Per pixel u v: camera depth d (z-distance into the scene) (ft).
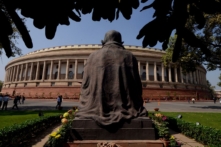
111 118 26.37
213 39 81.71
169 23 5.84
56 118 48.44
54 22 5.62
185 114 62.90
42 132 36.68
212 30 78.64
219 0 5.55
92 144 24.40
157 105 117.19
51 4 5.29
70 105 106.73
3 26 4.86
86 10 6.30
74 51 191.11
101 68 29.35
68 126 26.48
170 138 25.58
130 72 30.40
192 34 5.80
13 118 48.65
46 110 74.18
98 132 25.79
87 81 31.17
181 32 5.84
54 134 23.57
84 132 25.79
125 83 29.12
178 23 5.76
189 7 5.75
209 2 5.44
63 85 184.44
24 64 222.07
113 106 27.66
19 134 27.27
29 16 5.29
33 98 180.34
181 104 129.80
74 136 25.67
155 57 195.21
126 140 25.41
